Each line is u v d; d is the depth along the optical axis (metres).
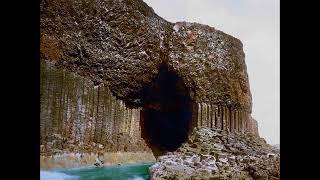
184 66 30.94
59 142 23.17
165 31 31.34
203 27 32.09
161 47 30.91
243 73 32.78
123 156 26.69
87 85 26.14
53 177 21.20
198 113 30.31
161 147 30.30
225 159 21.88
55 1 25.81
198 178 19.17
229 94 31.48
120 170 24.39
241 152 24.02
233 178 19.14
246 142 27.16
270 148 26.39
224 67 32.00
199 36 31.72
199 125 29.95
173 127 31.03
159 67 30.70
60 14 26.00
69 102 24.70
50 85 23.73
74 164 23.20
